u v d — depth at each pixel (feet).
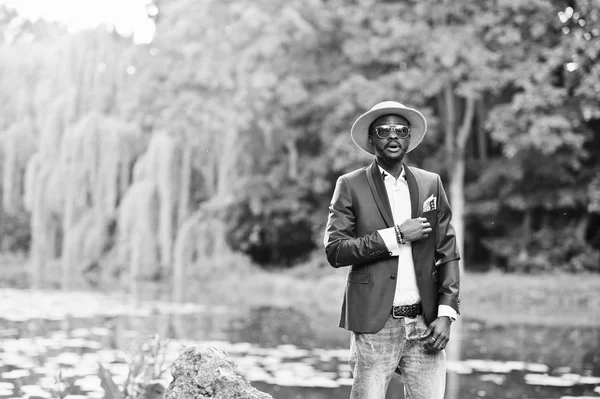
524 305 74.28
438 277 15.02
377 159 15.16
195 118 88.99
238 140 101.86
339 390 28.76
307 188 109.29
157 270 87.25
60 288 76.69
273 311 63.57
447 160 94.22
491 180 96.58
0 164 93.81
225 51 94.17
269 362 35.63
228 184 95.45
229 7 98.89
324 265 101.91
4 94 91.30
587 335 50.14
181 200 88.38
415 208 14.90
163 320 52.03
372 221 14.83
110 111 86.63
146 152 87.25
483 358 39.19
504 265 107.65
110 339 40.63
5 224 123.75
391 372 14.92
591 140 96.89
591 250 93.97
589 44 81.15
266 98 98.73
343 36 107.04
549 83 86.12
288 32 103.35
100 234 84.89
